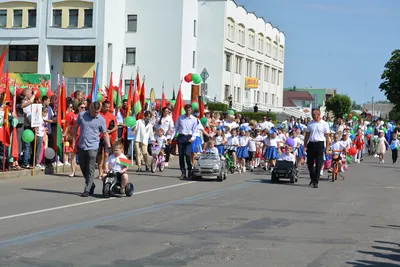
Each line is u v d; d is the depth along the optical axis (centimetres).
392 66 7719
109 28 5884
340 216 1268
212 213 1245
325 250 916
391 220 1240
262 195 1611
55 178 1797
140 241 934
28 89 1847
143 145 2175
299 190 1777
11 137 1792
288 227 1107
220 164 1958
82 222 1082
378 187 1941
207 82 6600
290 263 823
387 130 4550
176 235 991
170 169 2322
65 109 1938
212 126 2633
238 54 7156
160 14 6106
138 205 1326
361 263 841
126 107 2327
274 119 6300
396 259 877
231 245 925
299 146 2425
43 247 868
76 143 1838
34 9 5922
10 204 1273
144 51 6147
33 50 6041
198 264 798
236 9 6988
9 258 793
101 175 1828
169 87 6100
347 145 2416
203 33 6588
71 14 5859
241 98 7394
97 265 775
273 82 8944
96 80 2341
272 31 8688
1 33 5991
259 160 2573
